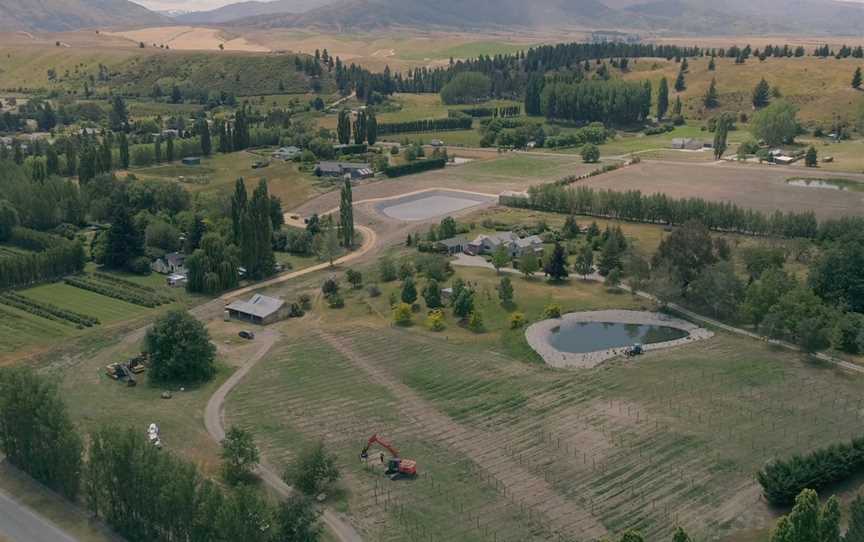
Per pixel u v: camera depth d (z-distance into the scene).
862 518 86.69
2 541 95.38
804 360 144.38
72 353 152.75
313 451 105.38
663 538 94.75
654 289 170.50
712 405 127.69
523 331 160.75
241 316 174.00
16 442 109.94
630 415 125.38
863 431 118.38
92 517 100.50
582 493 104.75
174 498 88.94
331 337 161.62
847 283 163.38
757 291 158.25
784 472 100.44
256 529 85.06
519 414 127.12
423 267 197.75
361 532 96.75
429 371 144.00
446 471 110.56
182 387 138.50
